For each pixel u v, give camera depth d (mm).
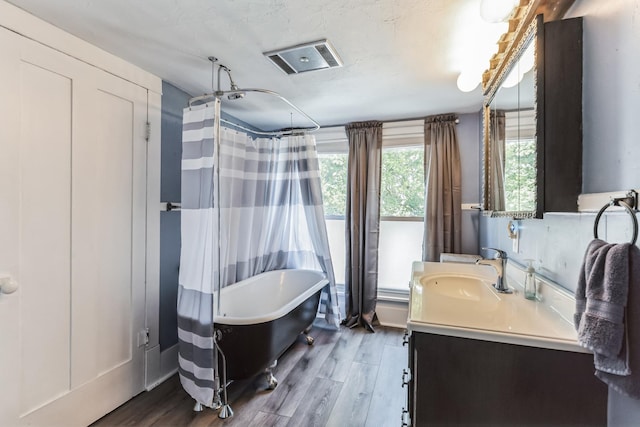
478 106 2682
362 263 3098
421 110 2793
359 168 3104
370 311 3064
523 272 1544
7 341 1367
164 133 2164
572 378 936
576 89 1024
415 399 1066
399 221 3225
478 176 2826
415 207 3162
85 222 1674
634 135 795
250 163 2840
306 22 1442
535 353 960
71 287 1612
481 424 1010
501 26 1412
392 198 3236
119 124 1843
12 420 1381
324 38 1588
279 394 2008
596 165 957
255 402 1924
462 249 2867
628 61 814
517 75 1373
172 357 2260
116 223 1844
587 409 926
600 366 750
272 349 2057
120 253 1872
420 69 1948
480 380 1008
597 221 828
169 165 2217
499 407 995
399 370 2303
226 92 1833
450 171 2840
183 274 1908
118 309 1865
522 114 1306
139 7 1335
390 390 2055
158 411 1830
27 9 1370
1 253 1346
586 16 1002
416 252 3199
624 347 708
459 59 1812
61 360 1571
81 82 1626
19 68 1388
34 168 1455
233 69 1948
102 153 1754
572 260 1145
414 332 1064
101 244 1762
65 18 1435
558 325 1037
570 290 1158
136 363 1978
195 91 2330
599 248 783
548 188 1053
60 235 1563
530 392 967
